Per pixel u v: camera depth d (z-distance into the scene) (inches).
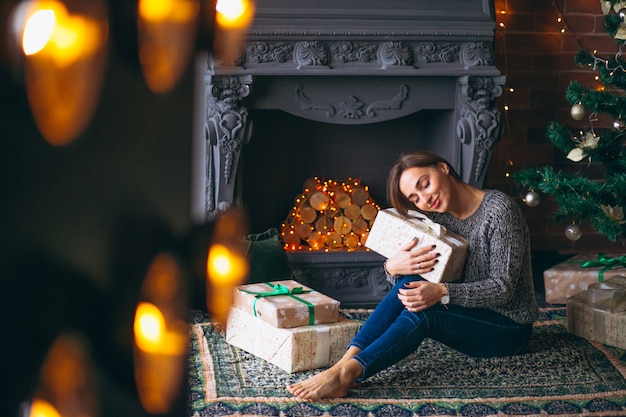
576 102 126.5
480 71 131.8
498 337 103.6
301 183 149.6
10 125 15.6
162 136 17.3
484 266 102.1
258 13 126.6
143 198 17.2
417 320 97.4
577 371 104.5
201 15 18.3
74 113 16.1
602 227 122.2
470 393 96.4
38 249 16.2
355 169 150.8
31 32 15.2
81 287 16.8
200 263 18.3
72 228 16.5
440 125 143.0
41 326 16.5
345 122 132.3
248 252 130.2
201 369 102.5
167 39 17.1
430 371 103.8
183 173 17.7
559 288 139.3
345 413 89.7
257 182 148.3
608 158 128.9
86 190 16.5
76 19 15.8
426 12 131.2
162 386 18.3
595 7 157.1
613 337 114.0
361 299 141.2
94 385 17.3
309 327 104.7
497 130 133.3
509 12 156.0
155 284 17.7
